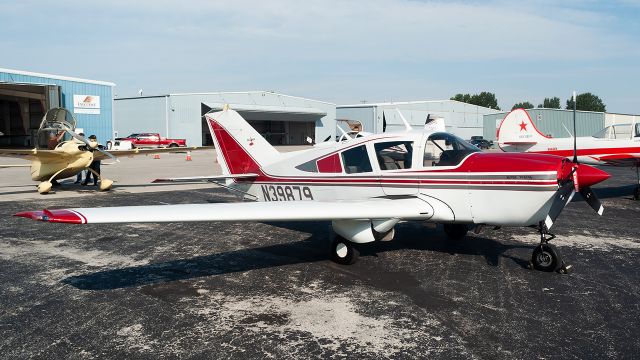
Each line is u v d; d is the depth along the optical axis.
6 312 4.36
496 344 3.71
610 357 3.50
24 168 20.08
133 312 4.37
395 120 48.16
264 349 3.62
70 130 13.61
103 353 3.56
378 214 5.43
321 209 5.25
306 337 3.84
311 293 4.89
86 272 5.61
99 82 31.22
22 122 38.34
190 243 7.11
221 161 8.37
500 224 5.77
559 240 7.32
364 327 4.03
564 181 5.45
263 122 55.53
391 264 5.96
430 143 6.16
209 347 3.66
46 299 4.70
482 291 4.95
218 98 43.00
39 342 3.74
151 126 41.34
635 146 12.45
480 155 5.88
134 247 6.84
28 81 27.33
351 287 5.09
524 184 5.46
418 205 5.82
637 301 4.67
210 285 5.15
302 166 7.24
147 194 12.36
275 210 5.04
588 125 40.28
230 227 8.27
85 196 11.87
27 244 6.96
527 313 4.34
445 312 4.37
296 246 6.93
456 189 5.88
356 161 6.64
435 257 6.28
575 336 3.86
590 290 4.99
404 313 4.34
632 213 9.86
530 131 14.48
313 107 51.69
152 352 3.57
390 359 3.46
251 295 4.84
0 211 9.61
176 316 4.28
